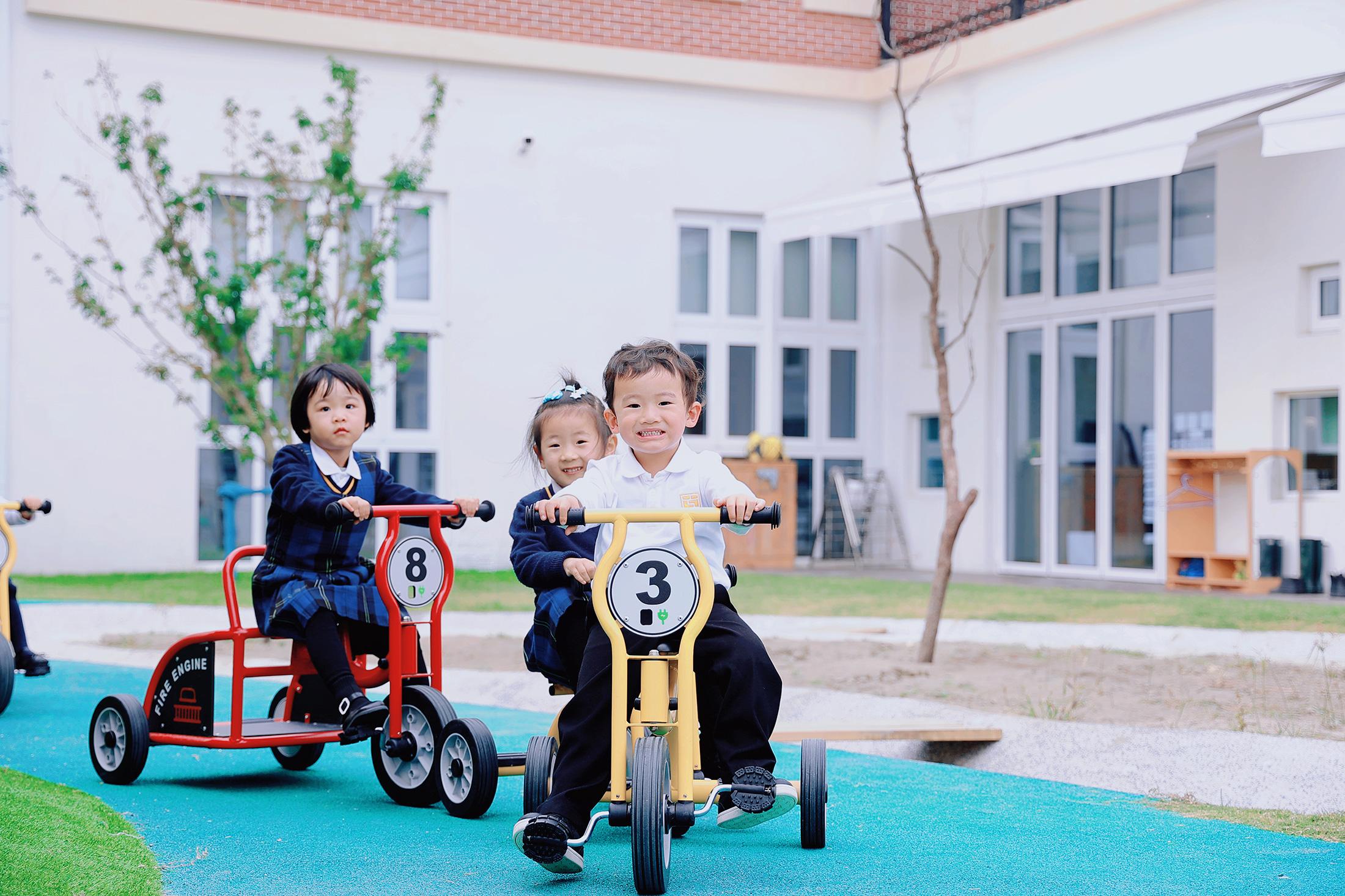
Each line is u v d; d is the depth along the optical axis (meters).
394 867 3.19
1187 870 3.16
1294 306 10.89
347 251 10.82
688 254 14.67
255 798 4.14
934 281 7.23
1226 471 11.52
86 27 12.35
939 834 3.61
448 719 3.94
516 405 13.73
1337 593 10.45
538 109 13.86
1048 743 4.95
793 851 3.40
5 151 12.11
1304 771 4.23
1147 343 12.29
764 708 3.18
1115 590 11.12
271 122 12.91
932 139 14.15
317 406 4.34
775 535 14.48
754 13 14.68
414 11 13.37
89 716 5.79
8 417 12.15
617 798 3.02
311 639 4.13
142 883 2.95
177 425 12.62
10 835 3.27
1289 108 8.91
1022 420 13.66
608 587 3.04
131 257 12.43
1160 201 12.18
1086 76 12.38
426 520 4.21
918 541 14.70
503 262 13.73
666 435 3.38
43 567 12.26
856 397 15.30
